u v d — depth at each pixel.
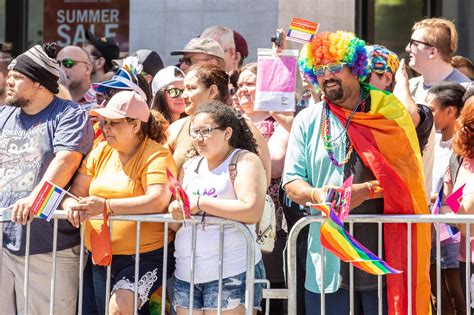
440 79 14.78
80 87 15.62
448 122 13.27
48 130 11.59
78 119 11.58
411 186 10.73
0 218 11.11
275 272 13.03
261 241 11.56
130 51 19.00
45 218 10.78
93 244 10.91
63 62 15.51
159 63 15.52
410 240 10.66
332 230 10.16
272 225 11.65
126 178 11.17
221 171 10.88
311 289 10.96
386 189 10.61
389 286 10.74
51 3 20.16
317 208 10.22
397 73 11.77
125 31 19.48
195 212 10.74
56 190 10.80
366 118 10.75
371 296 10.88
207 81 12.17
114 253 11.18
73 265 11.66
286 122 12.91
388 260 10.75
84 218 10.82
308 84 13.29
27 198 10.87
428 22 14.87
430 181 11.88
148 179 11.05
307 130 11.02
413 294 10.75
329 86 10.78
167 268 11.34
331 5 18.64
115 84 12.62
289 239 10.85
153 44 18.83
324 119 10.96
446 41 14.70
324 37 10.78
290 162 11.02
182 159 11.70
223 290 10.82
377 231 10.88
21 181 11.48
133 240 11.12
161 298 11.48
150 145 11.29
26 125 11.68
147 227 11.12
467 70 16.38
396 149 10.69
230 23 18.20
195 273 10.89
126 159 11.30
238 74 14.59
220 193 10.78
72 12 20.00
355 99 10.88
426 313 10.81
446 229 12.35
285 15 17.86
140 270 11.14
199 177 11.00
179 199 10.41
